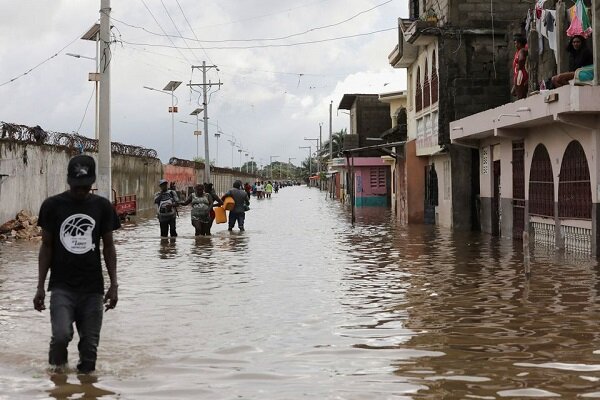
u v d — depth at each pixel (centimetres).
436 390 579
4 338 804
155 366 674
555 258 1526
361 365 666
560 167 1712
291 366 668
